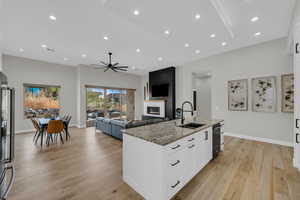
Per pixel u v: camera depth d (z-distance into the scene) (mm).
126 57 5434
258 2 2385
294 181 2125
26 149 3594
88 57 5430
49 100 6184
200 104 7746
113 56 5305
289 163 2703
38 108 5902
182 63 6289
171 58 5535
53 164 2748
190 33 3320
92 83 7027
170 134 1951
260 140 4098
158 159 1588
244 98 4375
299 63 2238
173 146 1711
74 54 5051
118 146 3842
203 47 4348
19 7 2426
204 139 2480
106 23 2973
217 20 2699
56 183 2123
